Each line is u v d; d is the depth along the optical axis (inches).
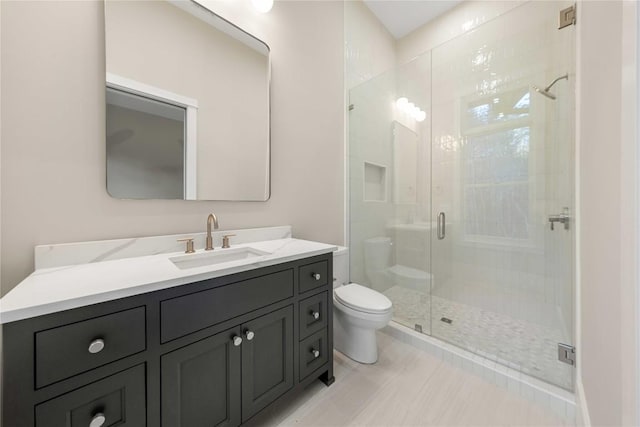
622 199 21.8
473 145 84.0
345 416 48.1
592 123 37.9
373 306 60.3
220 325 37.1
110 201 42.0
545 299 72.2
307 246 55.5
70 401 25.6
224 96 55.8
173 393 32.5
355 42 89.8
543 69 70.9
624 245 21.5
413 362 64.6
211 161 54.1
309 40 73.8
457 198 87.4
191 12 51.1
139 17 44.6
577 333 49.1
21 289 27.5
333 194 82.7
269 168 64.4
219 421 37.3
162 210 47.8
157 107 46.7
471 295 85.8
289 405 50.7
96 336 27.0
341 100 84.6
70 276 32.3
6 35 33.2
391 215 97.8
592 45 38.1
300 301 49.0
